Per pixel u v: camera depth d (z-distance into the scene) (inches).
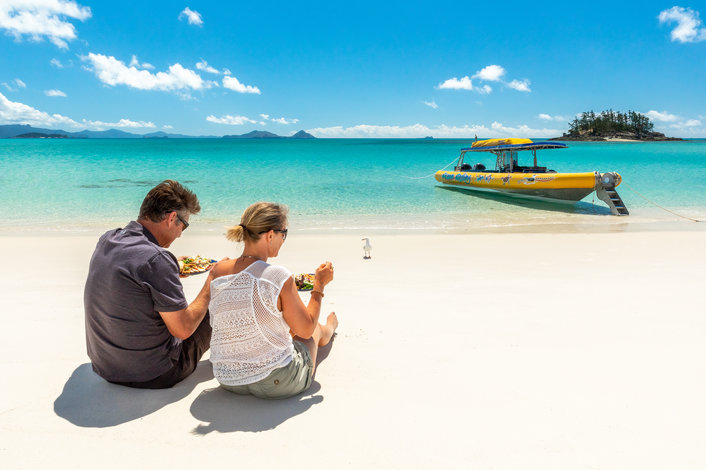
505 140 661.3
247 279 82.7
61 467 67.7
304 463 68.8
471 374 100.7
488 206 543.5
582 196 525.0
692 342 118.0
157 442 74.7
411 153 2123.5
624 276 205.9
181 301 85.1
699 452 70.3
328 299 166.2
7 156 1585.9
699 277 202.5
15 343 119.3
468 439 74.9
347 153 2107.5
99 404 87.3
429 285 189.2
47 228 380.2
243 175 938.7
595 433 76.1
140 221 88.9
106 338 88.0
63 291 177.2
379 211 503.8
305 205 547.8
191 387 95.1
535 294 172.4
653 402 86.5
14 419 81.5
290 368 88.1
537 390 92.5
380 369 104.3
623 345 116.7
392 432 77.5
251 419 82.3
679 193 652.1
